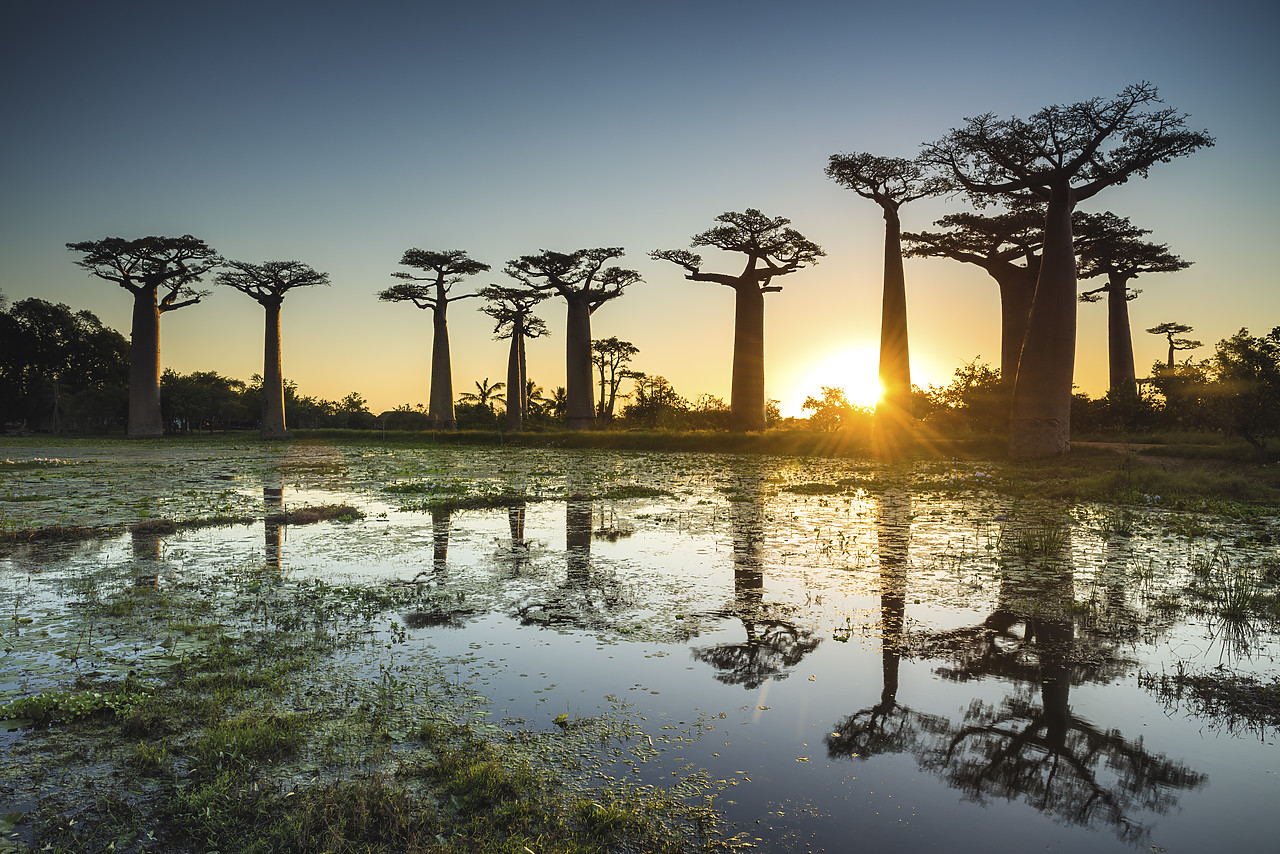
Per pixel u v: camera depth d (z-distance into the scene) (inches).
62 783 145.9
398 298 1974.7
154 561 342.6
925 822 134.9
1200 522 442.6
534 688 195.0
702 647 227.9
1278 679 201.6
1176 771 154.2
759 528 441.1
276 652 219.6
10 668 204.4
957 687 197.6
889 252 1128.2
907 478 728.3
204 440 1806.1
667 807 139.3
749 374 1443.2
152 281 1829.5
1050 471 727.7
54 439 1785.2
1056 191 852.6
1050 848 126.6
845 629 244.8
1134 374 1496.1
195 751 158.9
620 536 414.6
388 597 279.6
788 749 163.0
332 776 149.3
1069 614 260.1
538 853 124.1
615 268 1726.1
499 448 1437.0
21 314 2288.4
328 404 3324.3
